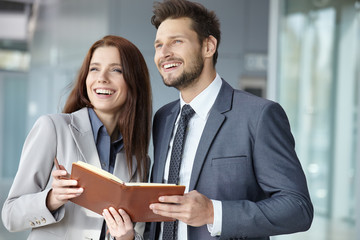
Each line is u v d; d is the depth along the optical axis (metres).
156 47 1.98
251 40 7.36
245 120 1.81
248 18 7.34
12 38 9.19
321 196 4.36
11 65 9.27
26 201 1.82
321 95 4.34
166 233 1.86
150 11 6.94
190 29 1.90
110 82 2.05
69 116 2.05
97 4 7.12
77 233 1.91
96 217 1.93
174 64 1.90
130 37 6.92
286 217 1.66
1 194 7.97
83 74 2.13
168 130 2.03
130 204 1.60
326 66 4.29
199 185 1.82
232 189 1.78
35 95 9.20
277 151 1.76
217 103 1.90
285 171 1.74
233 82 7.35
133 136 2.14
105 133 2.08
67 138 1.98
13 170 9.54
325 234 4.29
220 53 7.29
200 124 1.92
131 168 2.07
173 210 1.56
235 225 1.64
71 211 1.92
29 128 9.41
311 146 4.42
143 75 2.17
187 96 1.95
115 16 6.88
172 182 1.88
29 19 9.12
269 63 4.52
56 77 8.57
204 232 1.80
